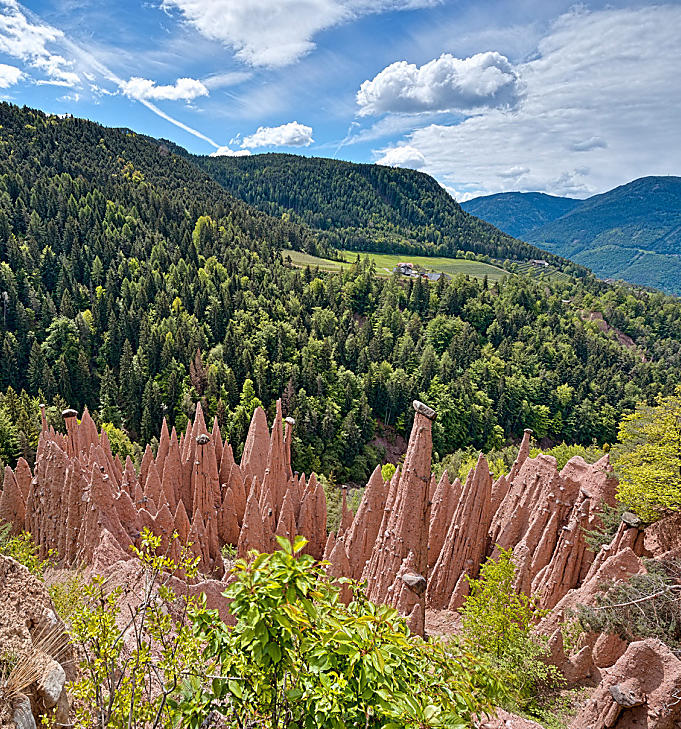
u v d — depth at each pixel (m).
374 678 7.35
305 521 44.53
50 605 13.55
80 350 107.50
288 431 48.72
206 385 105.00
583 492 36.44
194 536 35.22
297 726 8.31
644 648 20.91
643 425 42.28
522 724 22.72
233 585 8.15
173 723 9.83
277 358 116.75
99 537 28.66
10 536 35.03
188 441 48.50
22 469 41.59
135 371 101.38
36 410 83.56
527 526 39.12
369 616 8.02
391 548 31.27
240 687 8.41
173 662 10.24
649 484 32.88
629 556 28.61
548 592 34.03
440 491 42.81
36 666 10.57
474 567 39.19
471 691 9.15
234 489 45.62
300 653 8.44
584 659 27.92
